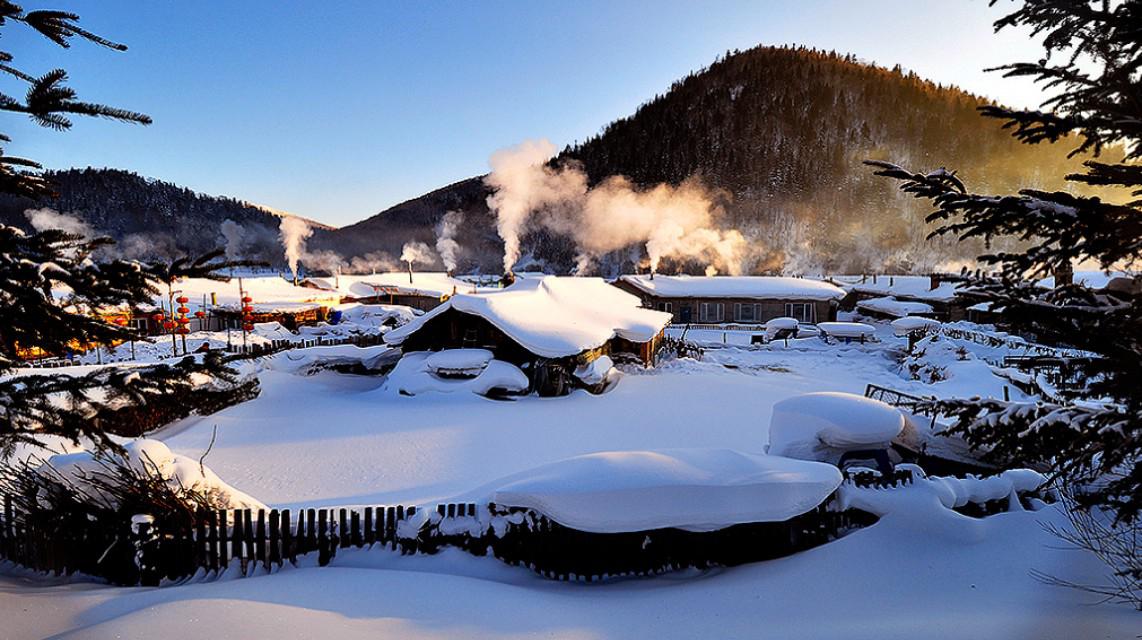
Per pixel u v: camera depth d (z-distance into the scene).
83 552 7.91
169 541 7.80
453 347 25.64
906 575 7.57
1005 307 4.44
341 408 20.50
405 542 8.33
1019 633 5.70
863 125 183.38
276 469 14.06
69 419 5.20
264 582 7.27
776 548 8.58
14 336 5.13
